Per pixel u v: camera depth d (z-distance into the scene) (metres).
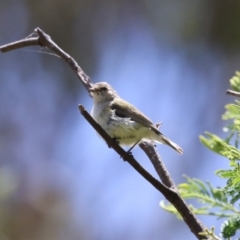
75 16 14.73
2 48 6.89
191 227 4.27
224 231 4.23
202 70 14.16
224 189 4.04
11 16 15.18
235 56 13.84
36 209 13.39
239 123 4.79
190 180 5.10
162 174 5.11
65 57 7.00
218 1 13.65
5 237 12.60
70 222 13.45
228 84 13.84
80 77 6.96
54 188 13.86
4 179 11.94
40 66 15.05
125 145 7.98
